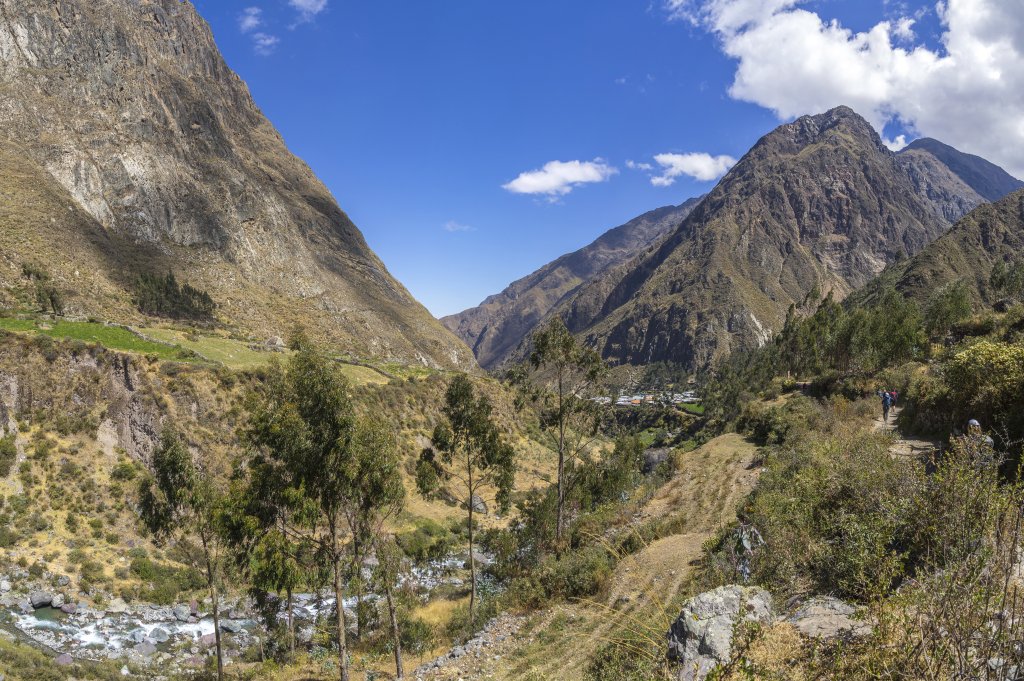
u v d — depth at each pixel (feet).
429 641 73.77
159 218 473.26
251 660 90.27
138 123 512.22
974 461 21.74
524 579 72.95
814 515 39.93
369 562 117.70
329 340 487.20
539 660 47.47
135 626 98.63
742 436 133.90
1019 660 14.12
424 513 180.75
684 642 29.71
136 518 127.13
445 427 91.15
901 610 18.63
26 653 72.13
